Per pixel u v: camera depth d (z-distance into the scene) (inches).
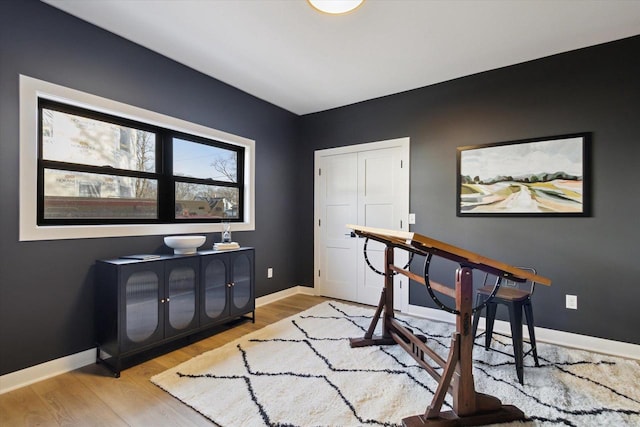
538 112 108.9
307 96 145.0
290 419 63.6
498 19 85.8
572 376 80.7
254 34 94.2
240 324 121.2
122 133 100.8
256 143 146.2
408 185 137.0
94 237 90.7
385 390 74.1
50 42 81.7
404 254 137.4
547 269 106.9
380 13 83.2
